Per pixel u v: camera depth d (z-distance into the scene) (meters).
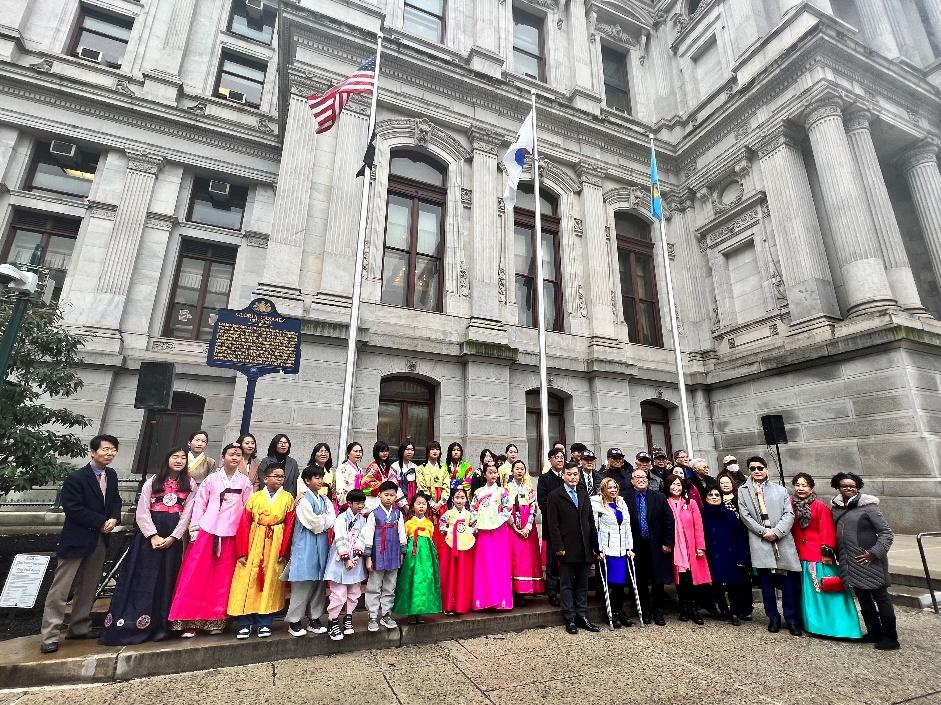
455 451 8.02
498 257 13.85
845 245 13.04
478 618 5.79
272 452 7.25
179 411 14.84
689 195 17.86
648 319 16.80
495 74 16.14
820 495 12.45
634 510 6.64
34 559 5.90
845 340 12.27
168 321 15.73
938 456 10.63
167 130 16.83
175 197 16.56
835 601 5.59
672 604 7.11
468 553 6.30
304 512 5.17
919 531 10.38
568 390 13.87
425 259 13.57
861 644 5.33
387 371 11.66
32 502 11.57
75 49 17.08
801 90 14.59
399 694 4.14
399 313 12.24
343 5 14.33
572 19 18.83
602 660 4.92
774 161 15.00
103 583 6.02
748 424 14.63
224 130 17.38
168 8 18.66
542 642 5.46
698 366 16.23
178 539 5.17
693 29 19.39
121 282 14.78
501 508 6.43
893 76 15.41
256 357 8.41
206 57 19.08
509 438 12.31
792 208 14.30
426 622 5.57
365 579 5.35
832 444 12.38
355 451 6.90
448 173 14.27
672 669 4.69
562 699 4.07
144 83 17.31
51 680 4.34
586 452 7.17
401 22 15.53
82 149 15.98
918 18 19.77
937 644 5.30
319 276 11.73
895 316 11.79
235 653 4.80
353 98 13.31
